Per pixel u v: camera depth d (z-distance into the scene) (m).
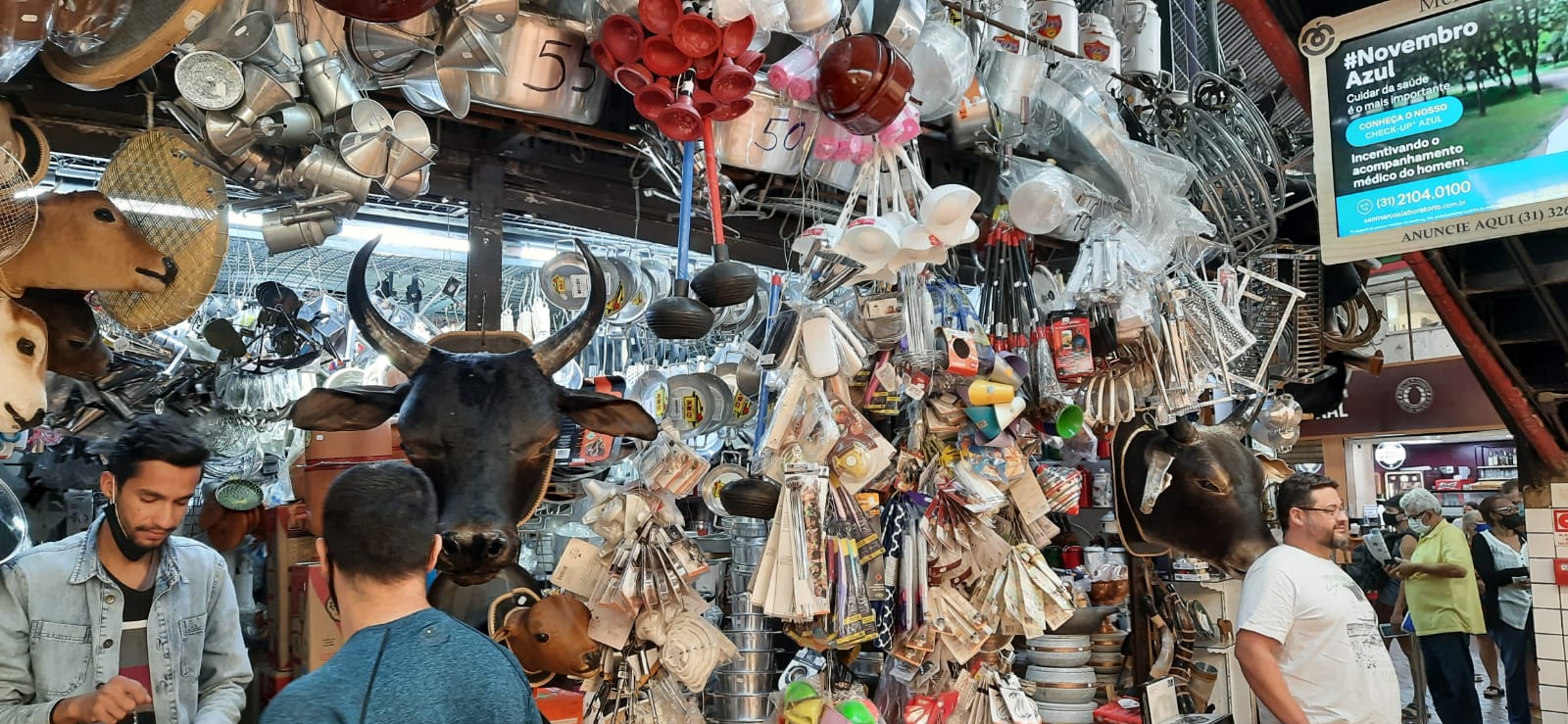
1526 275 3.20
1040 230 2.89
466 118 2.36
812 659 2.71
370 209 2.78
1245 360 3.74
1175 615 3.79
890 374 2.64
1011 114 2.94
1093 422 3.20
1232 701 3.96
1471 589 5.93
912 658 2.67
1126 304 3.02
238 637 2.07
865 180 2.60
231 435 2.78
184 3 1.60
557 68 2.26
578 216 2.65
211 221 1.86
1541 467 3.57
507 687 1.42
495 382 1.87
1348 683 2.63
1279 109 7.78
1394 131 3.03
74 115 1.97
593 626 2.21
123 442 1.79
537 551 2.90
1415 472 13.87
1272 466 3.69
